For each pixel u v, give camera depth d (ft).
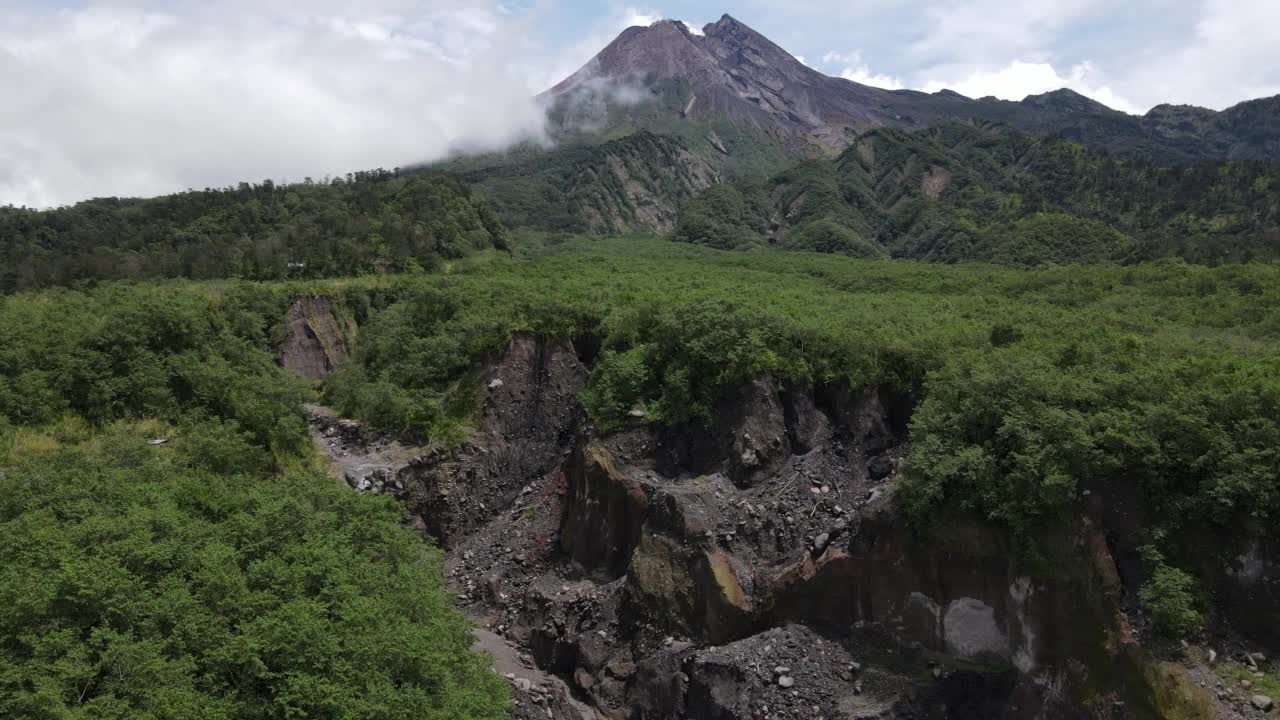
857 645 97.50
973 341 118.21
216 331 163.53
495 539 130.21
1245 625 79.56
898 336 125.29
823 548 103.40
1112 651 80.79
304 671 62.75
